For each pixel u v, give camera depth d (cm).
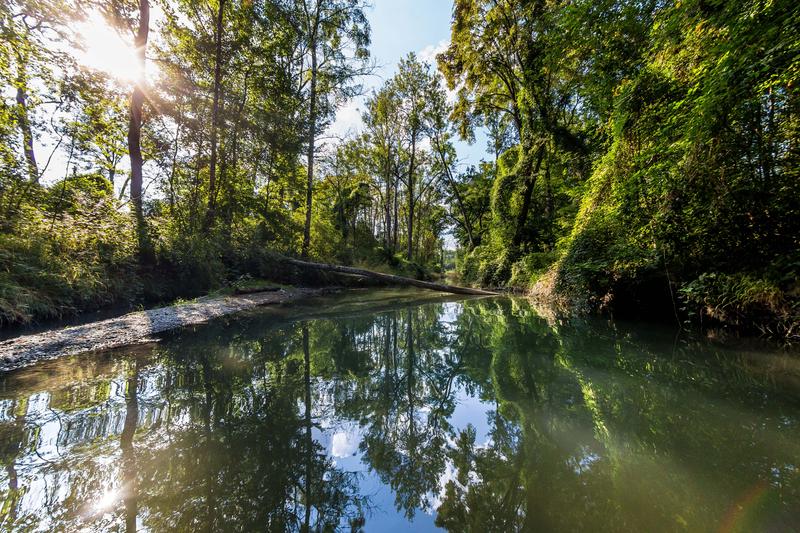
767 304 343
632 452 175
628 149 536
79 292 614
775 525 117
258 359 397
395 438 221
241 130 1134
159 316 609
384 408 269
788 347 324
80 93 813
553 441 197
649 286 504
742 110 332
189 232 932
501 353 401
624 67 681
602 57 722
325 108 1395
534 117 1280
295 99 1316
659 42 488
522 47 1210
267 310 806
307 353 438
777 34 286
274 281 1283
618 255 536
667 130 439
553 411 237
